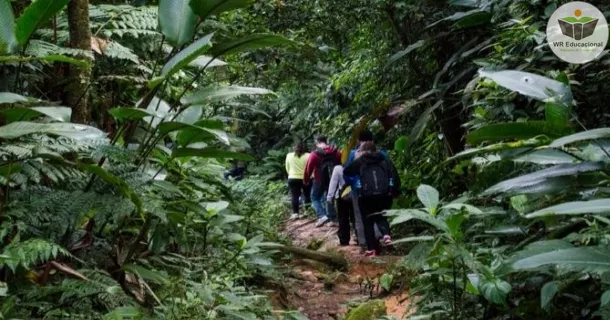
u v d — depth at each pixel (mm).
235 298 2613
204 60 2818
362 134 5965
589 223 2193
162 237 2867
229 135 3139
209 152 2541
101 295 2219
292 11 6000
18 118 2125
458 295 2395
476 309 2508
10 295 2021
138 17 3381
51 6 2154
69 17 2672
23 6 3281
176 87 3990
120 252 2840
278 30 5953
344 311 4062
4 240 2205
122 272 2619
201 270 2957
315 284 4828
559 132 2111
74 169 2338
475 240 3041
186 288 2602
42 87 3029
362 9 5977
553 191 2062
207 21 3953
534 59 3514
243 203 5297
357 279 5043
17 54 2260
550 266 2129
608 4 3660
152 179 2398
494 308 2449
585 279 2201
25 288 2143
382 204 5828
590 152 2086
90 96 3164
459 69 5574
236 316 2607
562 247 1825
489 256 2406
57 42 3053
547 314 2307
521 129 2137
